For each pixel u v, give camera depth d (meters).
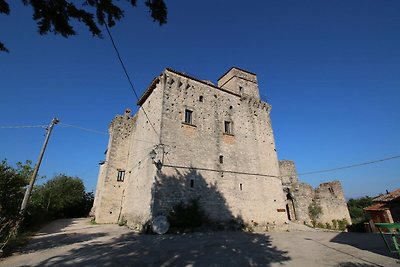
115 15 3.88
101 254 10.05
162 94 20.39
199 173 19.62
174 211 17.19
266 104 28.28
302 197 30.97
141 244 12.32
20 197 11.59
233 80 28.41
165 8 3.96
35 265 8.39
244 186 22.03
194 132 20.88
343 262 8.91
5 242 10.33
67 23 3.79
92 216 34.94
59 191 35.19
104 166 33.34
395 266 8.04
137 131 26.80
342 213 32.78
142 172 21.30
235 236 16.14
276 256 10.13
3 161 11.11
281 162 34.81
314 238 15.89
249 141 24.67
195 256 9.82
